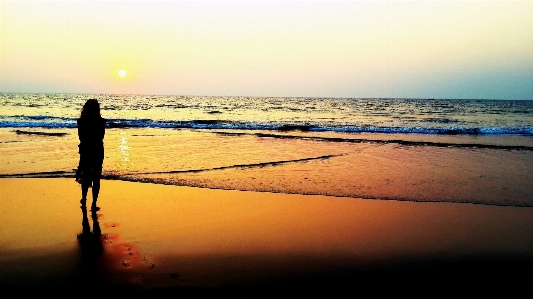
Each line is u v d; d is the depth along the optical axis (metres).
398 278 4.14
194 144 15.01
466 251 4.95
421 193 7.93
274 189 8.06
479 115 41.09
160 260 4.46
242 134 19.02
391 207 6.90
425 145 15.34
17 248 4.74
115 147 13.91
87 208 6.52
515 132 21.58
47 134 17.20
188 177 9.05
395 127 24.56
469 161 11.67
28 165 10.14
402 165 10.91
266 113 41.09
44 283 3.82
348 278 4.11
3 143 14.19
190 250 4.79
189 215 6.23
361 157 12.22
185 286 3.81
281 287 3.85
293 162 11.17
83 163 5.91
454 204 7.14
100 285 3.79
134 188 7.95
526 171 10.20
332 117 36.09
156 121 26.33
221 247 4.91
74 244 4.89
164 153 12.62
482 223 6.07
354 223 6.00
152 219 5.99
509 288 3.95
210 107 51.88
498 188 8.38
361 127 24.02
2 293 3.60
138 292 3.65
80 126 5.85
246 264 4.41
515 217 6.39
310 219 6.16
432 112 46.84
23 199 6.99
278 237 5.32
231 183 8.52
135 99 77.75
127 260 4.43
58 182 8.32
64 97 76.69
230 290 3.75
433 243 5.21
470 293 3.83
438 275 4.24
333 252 4.83
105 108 46.19
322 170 10.08
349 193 7.85
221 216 6.22
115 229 5.50
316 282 3.99
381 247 5.04
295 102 76.81
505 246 5.13
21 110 36.28
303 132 20.89
